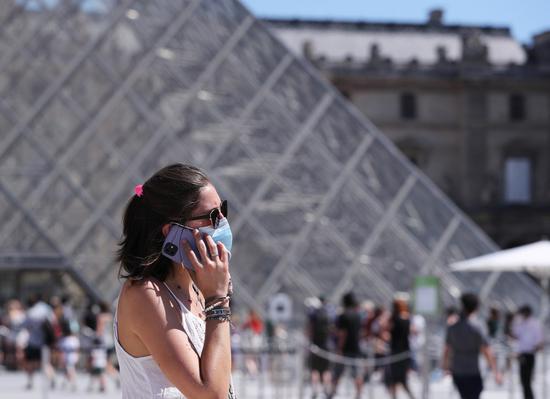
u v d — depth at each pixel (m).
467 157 147.88
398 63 148.50
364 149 58.88
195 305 7.57
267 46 61.34
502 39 159.25
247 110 58.72
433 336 49.75
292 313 52.72
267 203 55.78
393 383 34.12
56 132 55.62
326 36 155.75
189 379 7.06
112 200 54.50
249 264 53.88
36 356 41.81
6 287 63.62
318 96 60.19
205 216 7.51
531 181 148.88
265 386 43.06
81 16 59.03
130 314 7.25
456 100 149.25
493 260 36.47
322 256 54.94
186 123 57.41
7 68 57.03
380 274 55.19
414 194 58.06
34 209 53.81
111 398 38.12
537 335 31.95
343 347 35.59
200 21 61.28
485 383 45.56
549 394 40.47
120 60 58.28
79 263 53.16
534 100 149.25
